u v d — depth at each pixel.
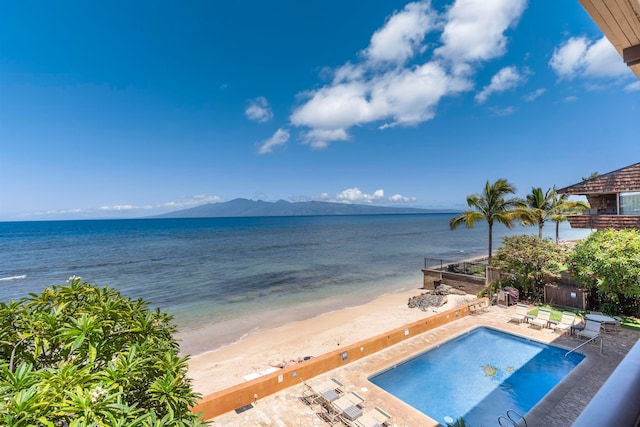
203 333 17.58
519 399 9.34
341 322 18.50
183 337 17.02
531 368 10.91
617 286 14.05
